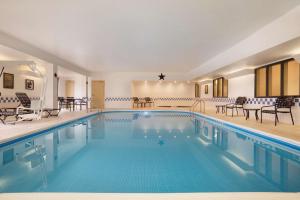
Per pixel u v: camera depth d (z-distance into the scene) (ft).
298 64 19.80
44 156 11.52
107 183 7.93
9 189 7.40
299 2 12.67
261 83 25.59
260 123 20.65
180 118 31.53
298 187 7.60
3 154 11.93
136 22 16.01
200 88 50.96
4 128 17.17
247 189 7.45
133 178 8.43
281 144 13.61
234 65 25.14
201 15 14.64
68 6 13.23
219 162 10.58
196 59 31.40
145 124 24.73
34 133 16.47
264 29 17.02
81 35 19.35
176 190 7.37
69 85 53.06
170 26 16.92
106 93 48.21
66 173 8.95
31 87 34.94
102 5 13.10
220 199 5.15
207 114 31.58
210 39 20.57
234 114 31.24
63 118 25.44
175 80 48.65
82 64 37.04
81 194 5.39
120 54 28.12
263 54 18.70
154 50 25.55
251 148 13.53
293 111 19.77
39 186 7.62
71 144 14.46
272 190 7.35
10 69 28.96
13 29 17.63
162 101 54.65
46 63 28.37
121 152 12.38
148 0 12.48
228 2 12.69
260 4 12.94
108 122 26.48
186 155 11.80
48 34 19.07
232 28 17.37
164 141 15.48
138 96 54.34
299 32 13.09
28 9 13.61
